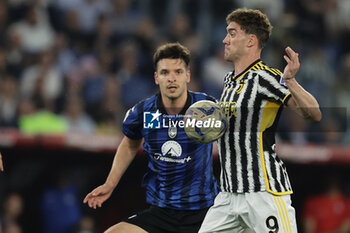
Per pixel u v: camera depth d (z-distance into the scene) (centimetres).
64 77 3762
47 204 2966
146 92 3866
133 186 3000
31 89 3653
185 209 1806
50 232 2966
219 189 1859
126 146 1864
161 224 1814
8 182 2925
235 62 1636
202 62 4219
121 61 4009
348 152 2981
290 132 3238
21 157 2853
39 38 4072
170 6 4553
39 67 3797
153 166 1839
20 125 3350
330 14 4731
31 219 2997
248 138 1572
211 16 4541
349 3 4812
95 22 4288
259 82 1558
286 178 1590
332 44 4659
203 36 4456
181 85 1772
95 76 3831
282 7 4572
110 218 3041
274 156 1585
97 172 2955
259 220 1551
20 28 4062
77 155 2870
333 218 3089
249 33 1606
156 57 1792
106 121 3544
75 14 4219
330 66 4562
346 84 4212
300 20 4594
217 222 1653
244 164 1577
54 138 2773
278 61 4006
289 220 1555
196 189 1805
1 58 3819
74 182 2986
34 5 4150
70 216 2966
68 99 3647
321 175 3080
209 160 1819
